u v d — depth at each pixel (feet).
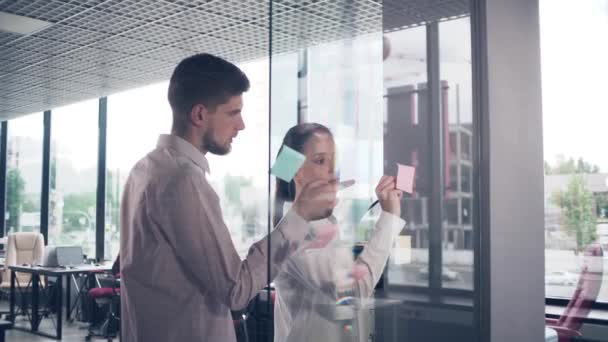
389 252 4.24
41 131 24.58
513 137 4.72
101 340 17.57
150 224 4.17
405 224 4.30
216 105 4.34
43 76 16.29
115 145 21.38
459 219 4.43
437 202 4.42
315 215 3.93
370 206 4.17
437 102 4.45
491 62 4.49
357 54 4.00
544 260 5.08
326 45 3.81
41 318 20.21
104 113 22.03
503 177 4.56
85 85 17.43
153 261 4.14
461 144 4.46
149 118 18.80
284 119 3.72
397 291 4.26
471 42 4.48
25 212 25.57
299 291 3.97
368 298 4.15
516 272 4.68
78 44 13.29
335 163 3.97
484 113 4.43
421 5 4.38
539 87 5.13
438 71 4.46
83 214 22.91
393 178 4.24
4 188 26.94
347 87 3.95
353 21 3.96
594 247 11.17
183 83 4.30
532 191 4.95
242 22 10.93
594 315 10.25
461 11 4.50
